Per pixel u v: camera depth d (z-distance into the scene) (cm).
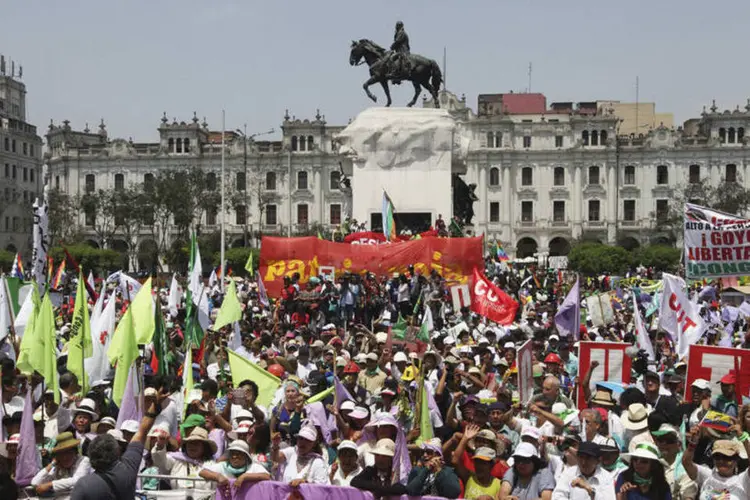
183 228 12400
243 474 1082
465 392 1548
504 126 13900
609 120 13775
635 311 2084
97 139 15450
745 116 13650
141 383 1347
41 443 1298
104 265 11481
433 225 4184
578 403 1530
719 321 2683
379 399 1479
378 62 4438
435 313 3025
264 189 14138
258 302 3369
